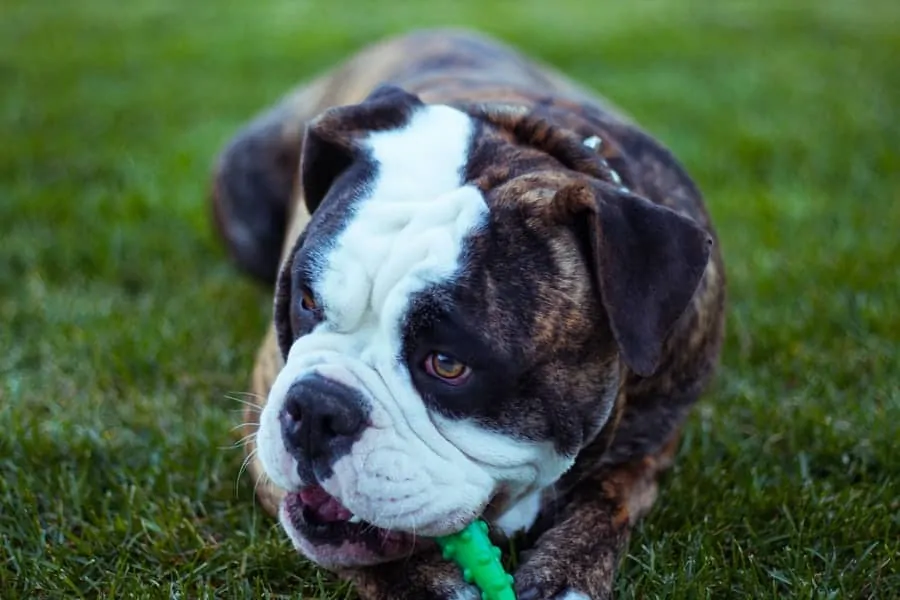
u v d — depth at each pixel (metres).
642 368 2.64
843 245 5.51
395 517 2.61
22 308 4.94
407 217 2.74
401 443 2.61
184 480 3.64
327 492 2.63
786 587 3.10
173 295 5.18
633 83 8.89
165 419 4.04
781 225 5.82
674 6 13.31
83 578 3.12
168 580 3.15
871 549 3.16
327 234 2.79
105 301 5.05
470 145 2.98
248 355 4.57
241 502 3.54
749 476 3.60
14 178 6.61
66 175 6.70
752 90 8.62
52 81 9.14
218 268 5.57
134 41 11.09
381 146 2.98
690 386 3.39
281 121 5.16
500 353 2.62
